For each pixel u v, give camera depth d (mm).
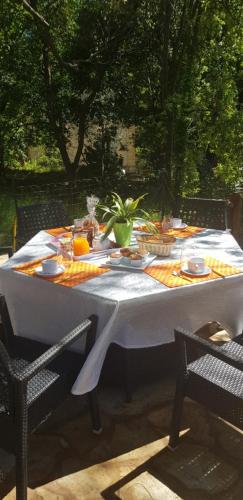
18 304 2844
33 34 10328
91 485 2113
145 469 2215
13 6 9539
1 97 11641
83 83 10586
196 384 2176
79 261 2965
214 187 7680
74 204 6910
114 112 10719
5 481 2146
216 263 2895
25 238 4234
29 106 11938
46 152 14273
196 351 2686
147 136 8547
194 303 2611
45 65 10406
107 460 2273
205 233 3689
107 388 2873
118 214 3258
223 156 7418
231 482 2137
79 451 2336
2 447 1900
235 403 2018
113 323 2330
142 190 8148
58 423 2547
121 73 9930
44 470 2205
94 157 11219
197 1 6875
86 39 9734
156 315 2516
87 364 2270
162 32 7211
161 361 2836
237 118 7191
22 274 2732
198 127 7516
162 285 2535
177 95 6941
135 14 7957
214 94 7195
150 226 3438
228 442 2402
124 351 2625
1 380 1827
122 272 2748
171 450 2334
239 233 5125
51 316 2697
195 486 2111
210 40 7203
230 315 2789
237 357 1972
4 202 8977
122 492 2074
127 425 2531
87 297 2436
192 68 7234
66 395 2240
